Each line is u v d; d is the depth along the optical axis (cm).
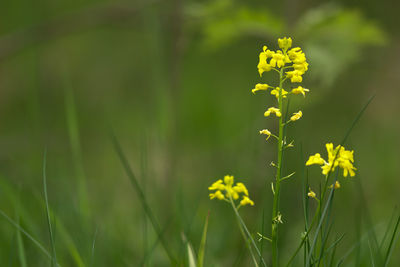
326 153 796
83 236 392
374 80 954
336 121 914
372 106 980
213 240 537
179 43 657
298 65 257
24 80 1267
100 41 1448
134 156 982
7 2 1277
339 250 479
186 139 1041
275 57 259
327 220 261
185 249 350
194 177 779
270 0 944
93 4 1307
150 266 371
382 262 324
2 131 1109
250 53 1203
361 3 937
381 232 544
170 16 675
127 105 1225
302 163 290
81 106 1241
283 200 534
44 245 378
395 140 906
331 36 616
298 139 648
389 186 760
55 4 1271
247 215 558
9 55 865
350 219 546
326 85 604
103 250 437
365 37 618
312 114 896
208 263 459
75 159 432
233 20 642
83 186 428
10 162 758
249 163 625
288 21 633
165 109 533
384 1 947
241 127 989
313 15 616
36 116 586
